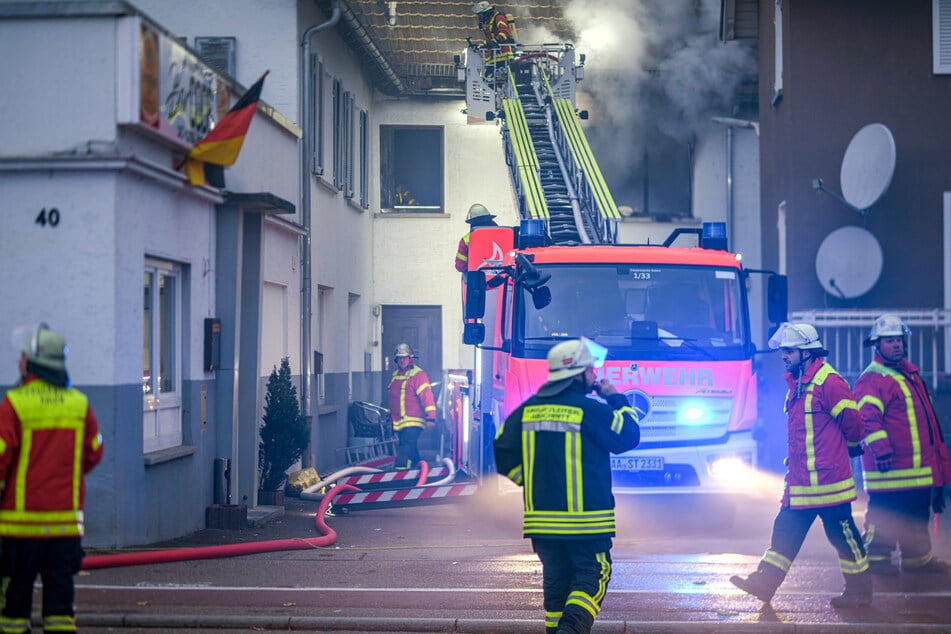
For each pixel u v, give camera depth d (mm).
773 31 18828
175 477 10531
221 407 11781
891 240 16422
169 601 7457
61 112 9008
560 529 6086
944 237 16391
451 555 9719
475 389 12891
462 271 14367
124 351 9219
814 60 16688
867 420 8594
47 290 9023
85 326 9000
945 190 16406
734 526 11938
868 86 16594
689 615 7250
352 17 18031
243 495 12453
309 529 11664
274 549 9773
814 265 16609
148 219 9750
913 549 8688
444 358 23469
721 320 11031
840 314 15539
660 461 10648
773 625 6852
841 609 7461
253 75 16266
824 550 10148
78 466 5902
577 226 15766
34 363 5883
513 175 19172
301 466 15977
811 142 16656
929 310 15375
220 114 11297
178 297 10914
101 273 9000
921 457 8625
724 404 10820
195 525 11117
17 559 5742
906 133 16500
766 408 15984
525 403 6355
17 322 9016
